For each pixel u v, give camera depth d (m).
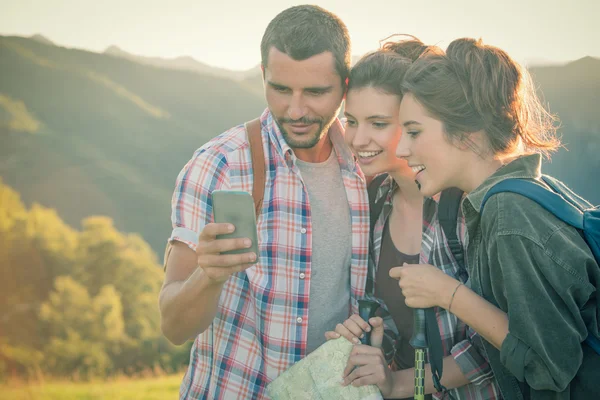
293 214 2.42
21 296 52.66
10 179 66.81
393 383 2.37
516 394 2.01
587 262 1.77
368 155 2.40
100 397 37.31
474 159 2.04
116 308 51.34
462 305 1.99
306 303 2.41
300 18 2.26
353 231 2.52
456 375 2.31
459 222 2.32
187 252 2.25
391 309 2.51
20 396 40.28
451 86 2.01
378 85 2.31
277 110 2.33
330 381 2.30
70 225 63.97
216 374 2.41
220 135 2.49
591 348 1.81
